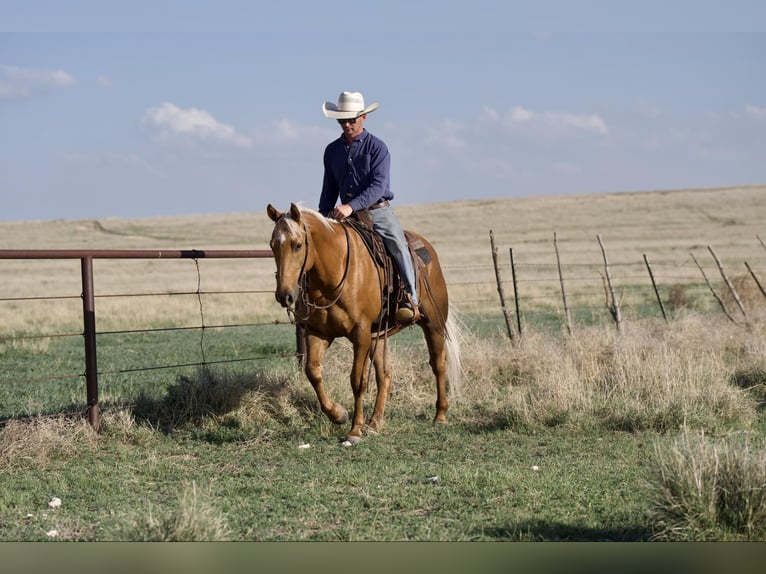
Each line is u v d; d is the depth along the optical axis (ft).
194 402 33.30
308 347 29.63
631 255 185.88
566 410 32.35
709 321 54.08
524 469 25.81
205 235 323.78
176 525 18.24
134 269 208.03
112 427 30.60
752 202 366.63
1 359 55.57
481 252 212.02
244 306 95.35
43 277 177.58
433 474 25.32
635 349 41.75
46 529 20.24
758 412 34.14
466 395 36.96
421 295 32.99
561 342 45.32
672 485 19.45
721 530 18.75
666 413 31.45
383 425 32.35
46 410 35.19
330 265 28.07
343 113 30.63
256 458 27.94
